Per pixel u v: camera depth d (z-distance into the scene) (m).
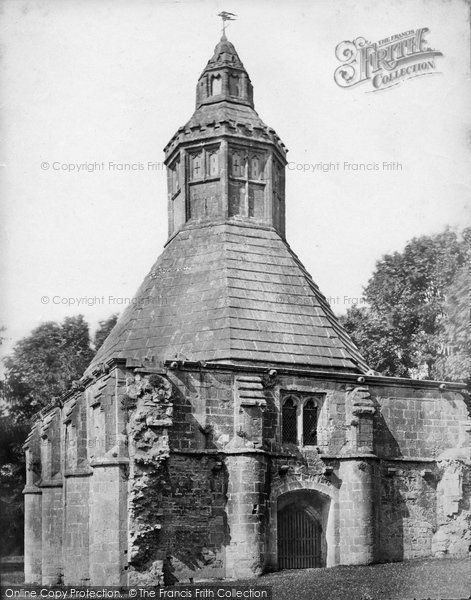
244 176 50.91
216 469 40.75
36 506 53.56
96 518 38.75
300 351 45.12
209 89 52.91
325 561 43.22
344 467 43.81
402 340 66.38
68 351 70.81
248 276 47.41
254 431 41.31
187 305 46.50
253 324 45.25
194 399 41.16
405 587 36.78
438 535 45.53
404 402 46.25
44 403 69.38
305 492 43.12
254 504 40.62
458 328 63.84
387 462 45.25
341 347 46.38
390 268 65.12
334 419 44.19
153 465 38.78
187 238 49.69
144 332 46.34
